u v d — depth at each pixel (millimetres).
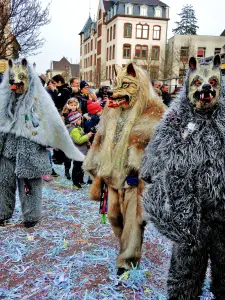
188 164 2221
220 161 2195
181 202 2236
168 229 2270
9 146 4047
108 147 3117
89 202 5648
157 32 45875
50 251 3822
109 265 3527
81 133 6188
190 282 2408
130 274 3227
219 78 2227
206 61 2367
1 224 4465
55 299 2947
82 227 4543
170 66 36500
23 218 4422
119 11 45094
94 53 57219
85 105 7578
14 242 3988
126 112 3113
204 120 2256
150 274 3334
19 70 3891
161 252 3893
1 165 4168
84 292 3049
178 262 2387
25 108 3986
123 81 3008
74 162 6305
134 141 2992
